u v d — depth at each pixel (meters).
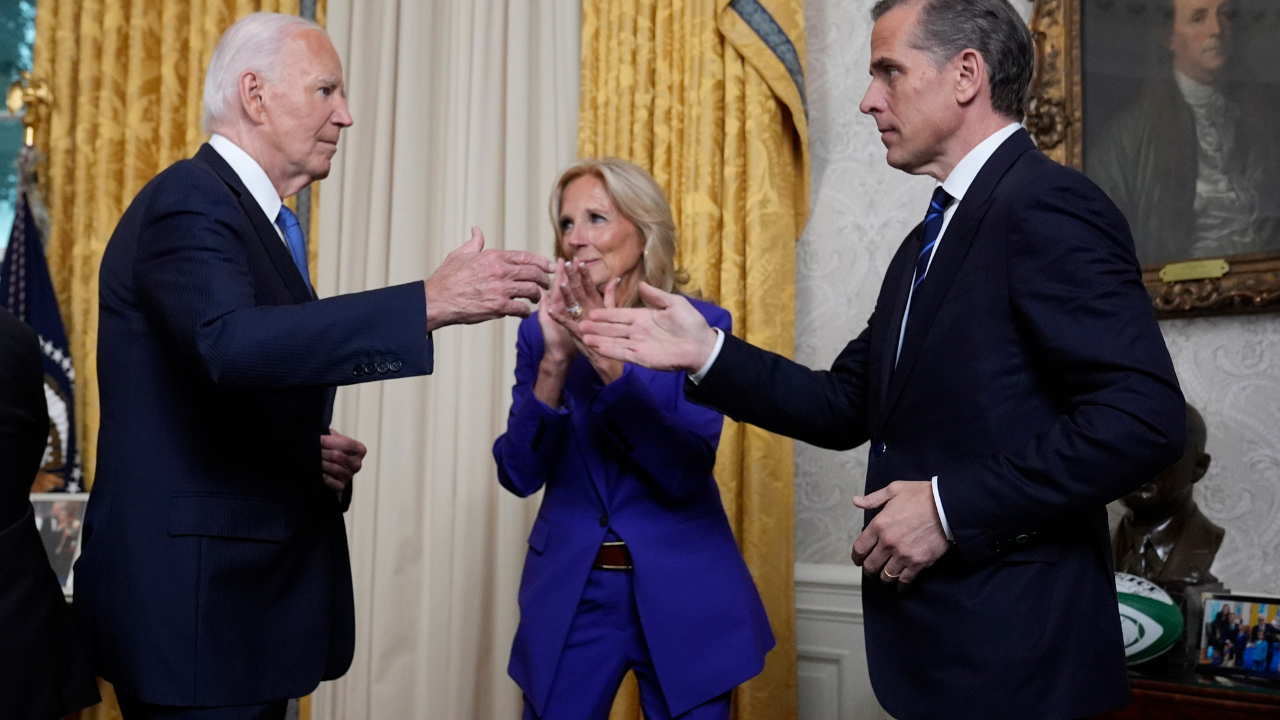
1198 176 2.66
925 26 1.71
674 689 1.97
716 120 3.22
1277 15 2.59
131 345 1.74
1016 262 1.53
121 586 1.66
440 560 3.46
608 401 2.01
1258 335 2.62
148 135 3.75
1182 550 2.36
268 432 1.77
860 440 1.98
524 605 2.13
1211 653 2.17
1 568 1.63
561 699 2.05
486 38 3.61
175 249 1.65
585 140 3.41
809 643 3.16
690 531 2.09
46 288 3.63
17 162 3.70
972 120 1.71
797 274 3.33
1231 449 2.63
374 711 3.47
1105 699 1.48
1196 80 2.68
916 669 1.57
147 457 1.70
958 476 1.52
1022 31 1.72
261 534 1.73
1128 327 1.45
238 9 3.75
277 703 1.79
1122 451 1.39
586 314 1.96
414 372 1.64
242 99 1.91
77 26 3.82
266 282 1.76
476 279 1.69
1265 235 2.56
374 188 3.65
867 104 1.79
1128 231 1.55
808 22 3.39
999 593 1.50
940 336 1.60
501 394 3.47
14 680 1.59
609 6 3.42
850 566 3.14
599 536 2.08
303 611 1.79
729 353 1.86
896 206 3.20
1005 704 1.46
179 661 1.63
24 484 1.76
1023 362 1.54
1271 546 2.56
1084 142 2.81
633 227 2.28
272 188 1.92
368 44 3.74
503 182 3.57
